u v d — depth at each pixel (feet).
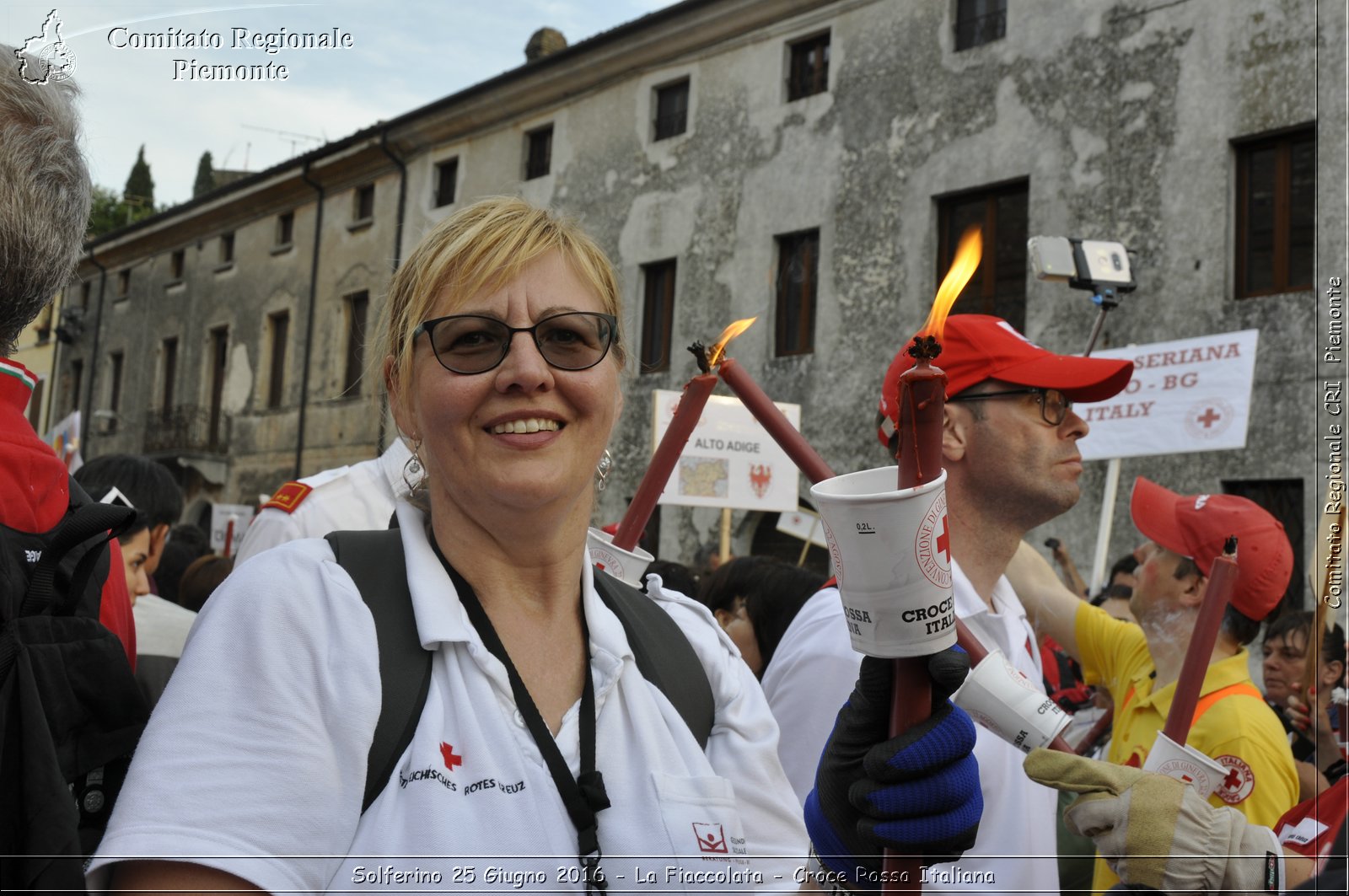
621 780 3.67
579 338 3.80
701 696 4.08
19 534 3.35
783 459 18.53
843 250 19.39
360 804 3.31
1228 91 21.17
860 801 3.07
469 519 3.80
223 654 3.35
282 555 3.60
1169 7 21.31
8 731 3.12
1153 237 21.84
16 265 3.40
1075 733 10.28
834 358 19.13
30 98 3.51
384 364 4.17
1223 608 4.58
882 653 2.97
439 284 3.80
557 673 3.83
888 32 19.36
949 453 6.03
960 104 20.12
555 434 3.73
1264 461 21.22
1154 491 7.06
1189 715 4.59
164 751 3.19
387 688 3.41
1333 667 7.38
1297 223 21.52
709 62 17.51
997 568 6.19
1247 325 21.31
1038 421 5.89
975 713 4.52
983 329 6.02
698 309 17.94
